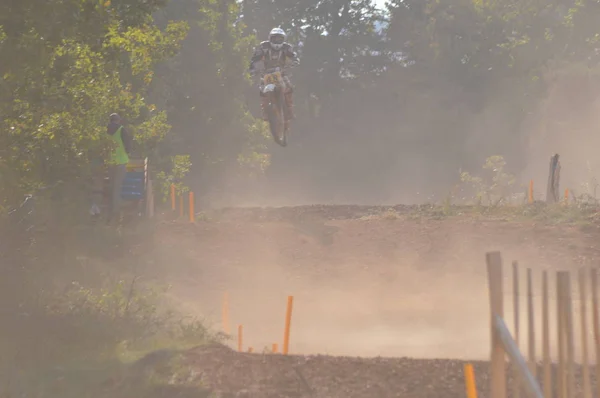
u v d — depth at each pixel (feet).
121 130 249.75
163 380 95.61
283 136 204.95
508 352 71.97
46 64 154.51
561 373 76.74
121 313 137.39
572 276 206.08
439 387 93.20
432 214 281.13
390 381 95.20
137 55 325.62
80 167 211.20
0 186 169.78
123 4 188.85
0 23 147.54
